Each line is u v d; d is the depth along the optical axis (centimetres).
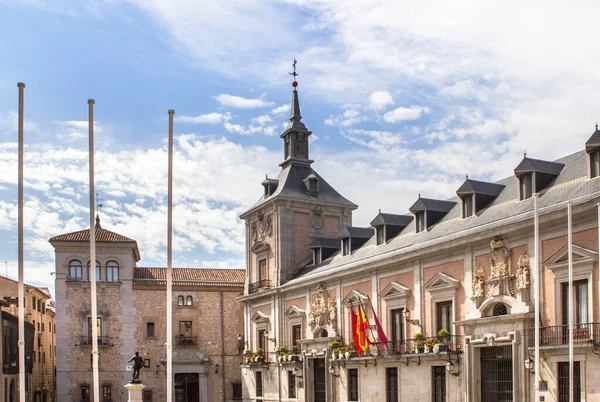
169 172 3045
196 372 6544
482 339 3450
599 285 2934
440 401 3800
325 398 4800
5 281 6606
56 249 6438
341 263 4944
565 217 3073
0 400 5078
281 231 5619
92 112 2914
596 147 3147
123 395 6353
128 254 6550
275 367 5509
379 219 4644
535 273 2977
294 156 6009
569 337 2881
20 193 2733
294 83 6209
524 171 3497
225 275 6962
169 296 3009
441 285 3812
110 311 6438
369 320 4450
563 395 3048
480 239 3528
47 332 7856
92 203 2908
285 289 5397
